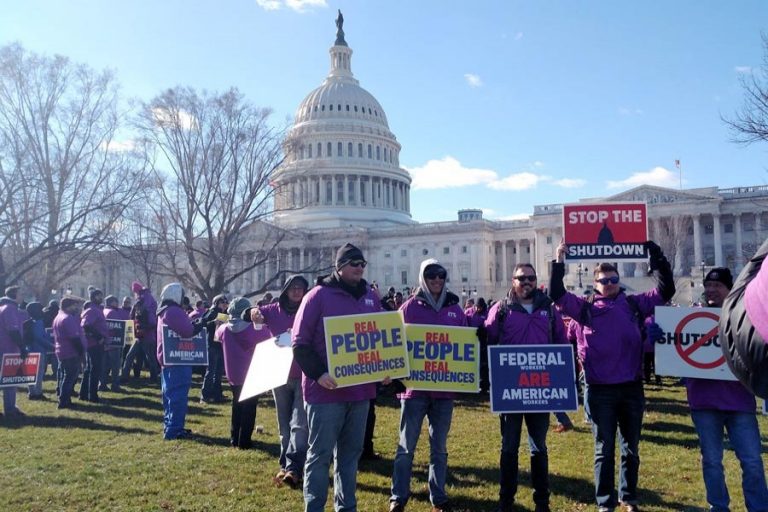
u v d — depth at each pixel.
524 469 11.01
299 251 111.19
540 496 8.30
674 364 8.14
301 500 9.07
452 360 8.77
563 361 8.49
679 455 12.02
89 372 18.50
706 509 8.80
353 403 7.50
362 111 136.12
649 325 8.45
